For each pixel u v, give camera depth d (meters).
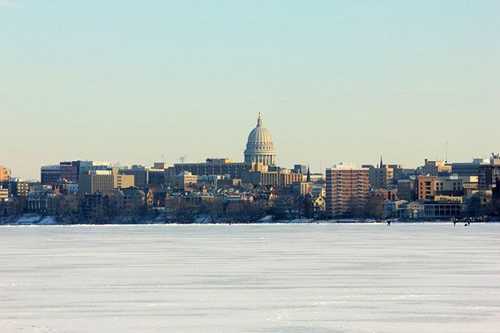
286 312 191.62
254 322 179.12
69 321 180.75
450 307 197.62
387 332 169.12
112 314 189.25
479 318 183.12
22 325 176.12
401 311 192.38
